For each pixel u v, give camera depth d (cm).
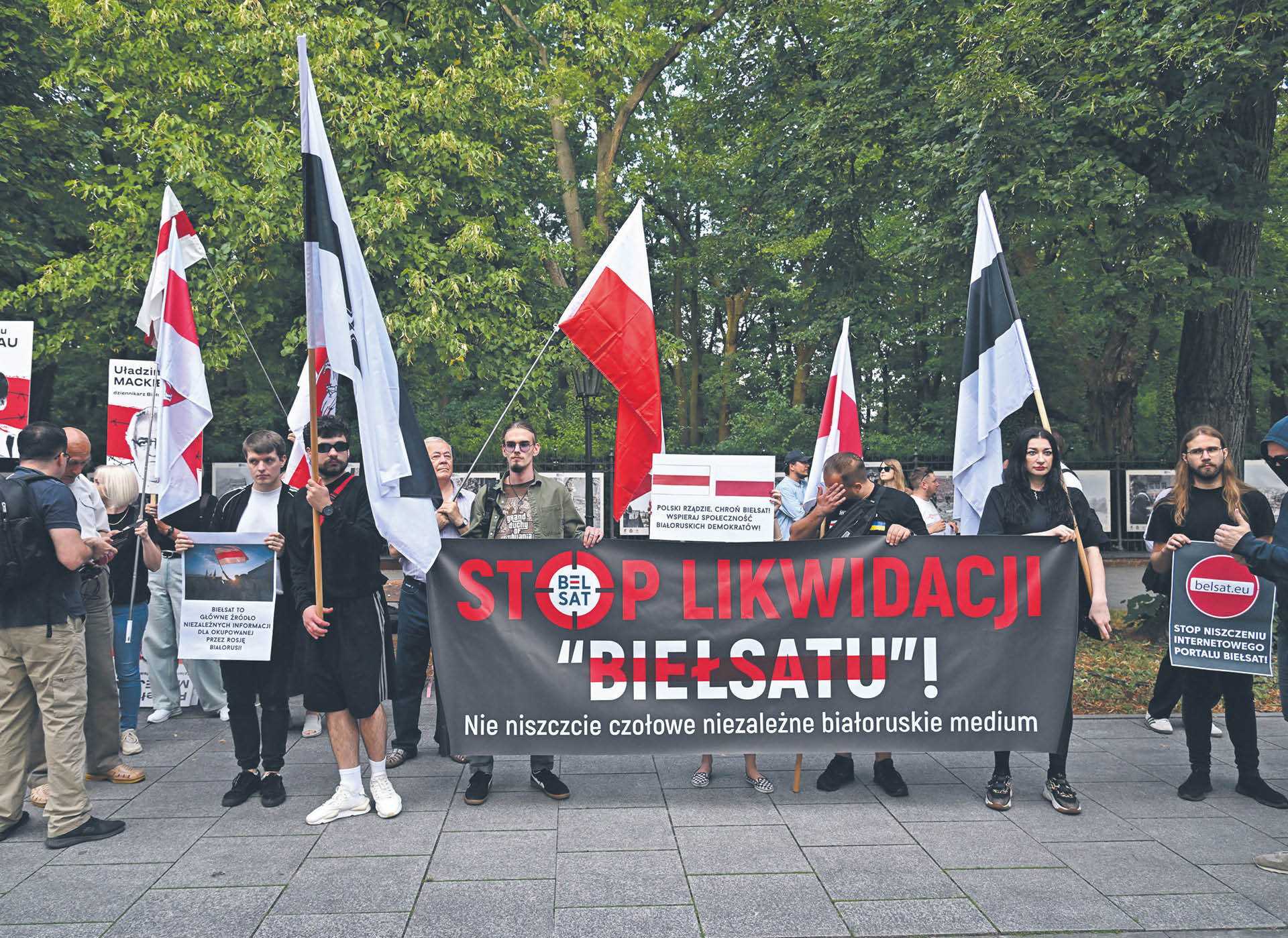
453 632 471
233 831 434
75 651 425
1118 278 1105
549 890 371
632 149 2355
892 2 1306
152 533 589
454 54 1495
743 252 2544
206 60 1400
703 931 339
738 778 517
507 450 508
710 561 477
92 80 1369
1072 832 435
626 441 515
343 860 401
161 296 577
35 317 1497
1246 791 484
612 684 473
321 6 1317
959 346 1989
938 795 488
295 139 1273
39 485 420
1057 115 1022
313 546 449
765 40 1809
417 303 1282
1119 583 1456
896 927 343
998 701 475
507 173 1559
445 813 459
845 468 494
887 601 477
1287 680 446
